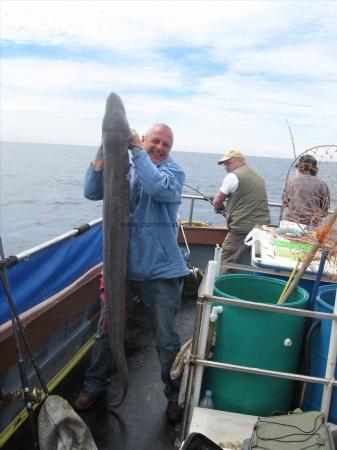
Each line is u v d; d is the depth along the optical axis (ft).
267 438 6.37
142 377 11.34
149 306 9.38
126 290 9.61
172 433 9.25
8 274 8.78
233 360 7.77
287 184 12.40
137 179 9.06
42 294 10.12
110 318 8.57
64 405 7.95
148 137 8.99
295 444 6.22
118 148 8.08
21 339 8.71
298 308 7.77
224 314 7.74
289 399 8.02
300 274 8.38
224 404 7.91
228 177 16.79
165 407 10.13
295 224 13.35
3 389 8.77
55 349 10.71
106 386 9.96
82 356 12.04
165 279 9.13
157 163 8.98
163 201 8.68
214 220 33.96
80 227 11.86
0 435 8.61
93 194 9.25
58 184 152.97
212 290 7.39
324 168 11.19
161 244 9.05
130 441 8.95
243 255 17.11
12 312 7.97
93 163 8.93
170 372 9.07
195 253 19.89
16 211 86.69
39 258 9.84
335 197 10.68
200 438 6.29
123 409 9.97
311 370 8.00
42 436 7.74
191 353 7.55
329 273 9.57
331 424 7.43
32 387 9.63
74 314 10.94
